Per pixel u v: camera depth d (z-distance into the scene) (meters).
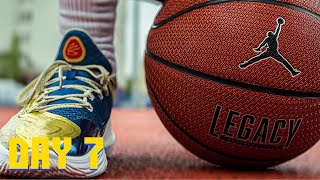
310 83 1.09
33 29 6.90
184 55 1.10
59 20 1.33
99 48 1.27
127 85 4.87
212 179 1.07
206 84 1.08
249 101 1.07
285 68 1.07
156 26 1.20
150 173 1.12
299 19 1.08
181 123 1.14
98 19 1.29
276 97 1.07
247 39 1.06
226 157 1.17
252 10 1.08
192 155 1.47
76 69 1.22
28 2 7.00
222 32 1.07
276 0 1.09
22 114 1.12
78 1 1.28
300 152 1.18
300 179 1.12
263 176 1.14
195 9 1.12
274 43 1.06
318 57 1.09
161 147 1.67
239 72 1.06
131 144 1.76
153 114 3.83
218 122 1.10
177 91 1.12
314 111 1.11
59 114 1.09
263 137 1.10
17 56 6.94
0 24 7.19
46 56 6.81
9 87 6.21
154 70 1.17
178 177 1.08
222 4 1.09
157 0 1.27
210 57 1.07
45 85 1.19
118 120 3.21
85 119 1.10
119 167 1.20
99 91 1.21
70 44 1.23
